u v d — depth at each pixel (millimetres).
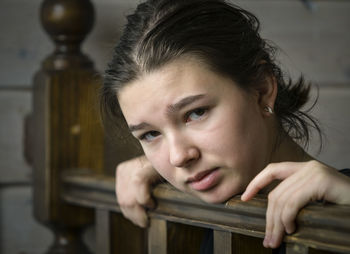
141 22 1229
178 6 1206
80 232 2000
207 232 1452
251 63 1229
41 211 1907
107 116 1466
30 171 2385
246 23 1301
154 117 1135
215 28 1194
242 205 1118
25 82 2354
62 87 1887
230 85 1148
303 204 1002
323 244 966
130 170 1440
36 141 1945
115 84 1226
